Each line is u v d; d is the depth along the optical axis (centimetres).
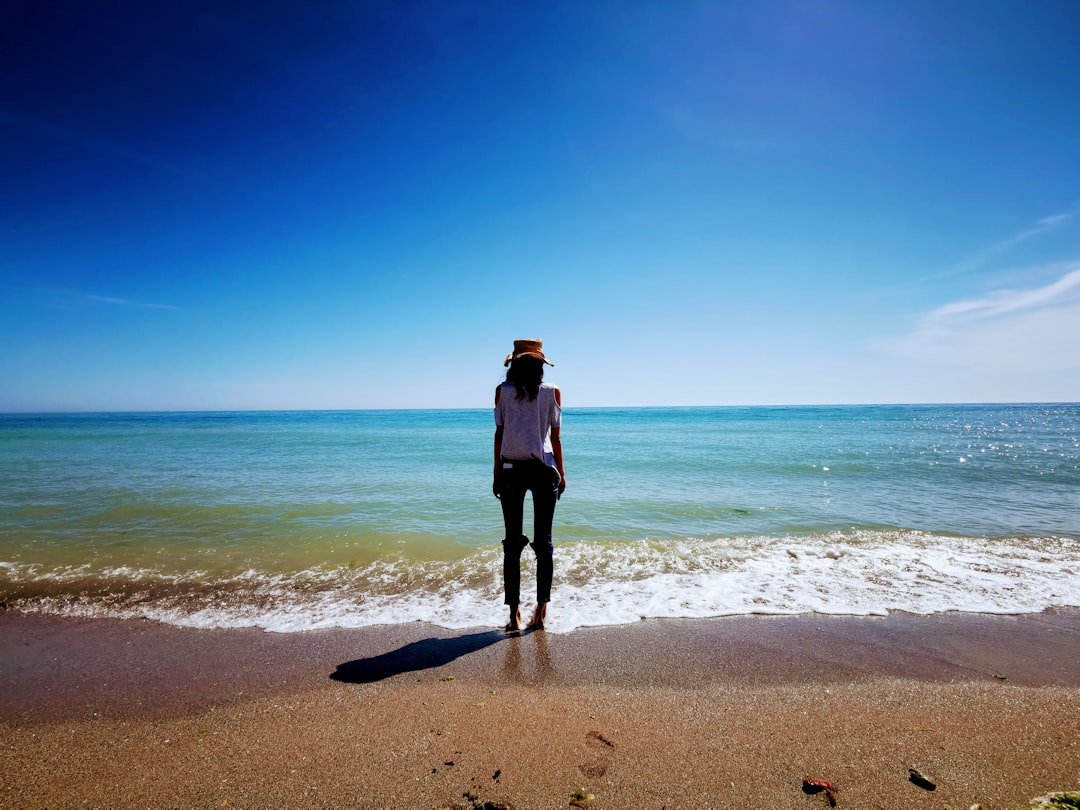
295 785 187
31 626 355
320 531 622
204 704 249
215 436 3017
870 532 614
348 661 296
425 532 618
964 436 2805
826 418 6216
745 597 399
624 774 190
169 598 409
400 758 202
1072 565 479
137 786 188
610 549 540
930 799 173
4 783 191
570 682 267
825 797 176
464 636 331
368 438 2773
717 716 232
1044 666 282
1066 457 1552
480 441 2497
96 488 938
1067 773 187
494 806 173
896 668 281
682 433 3052
